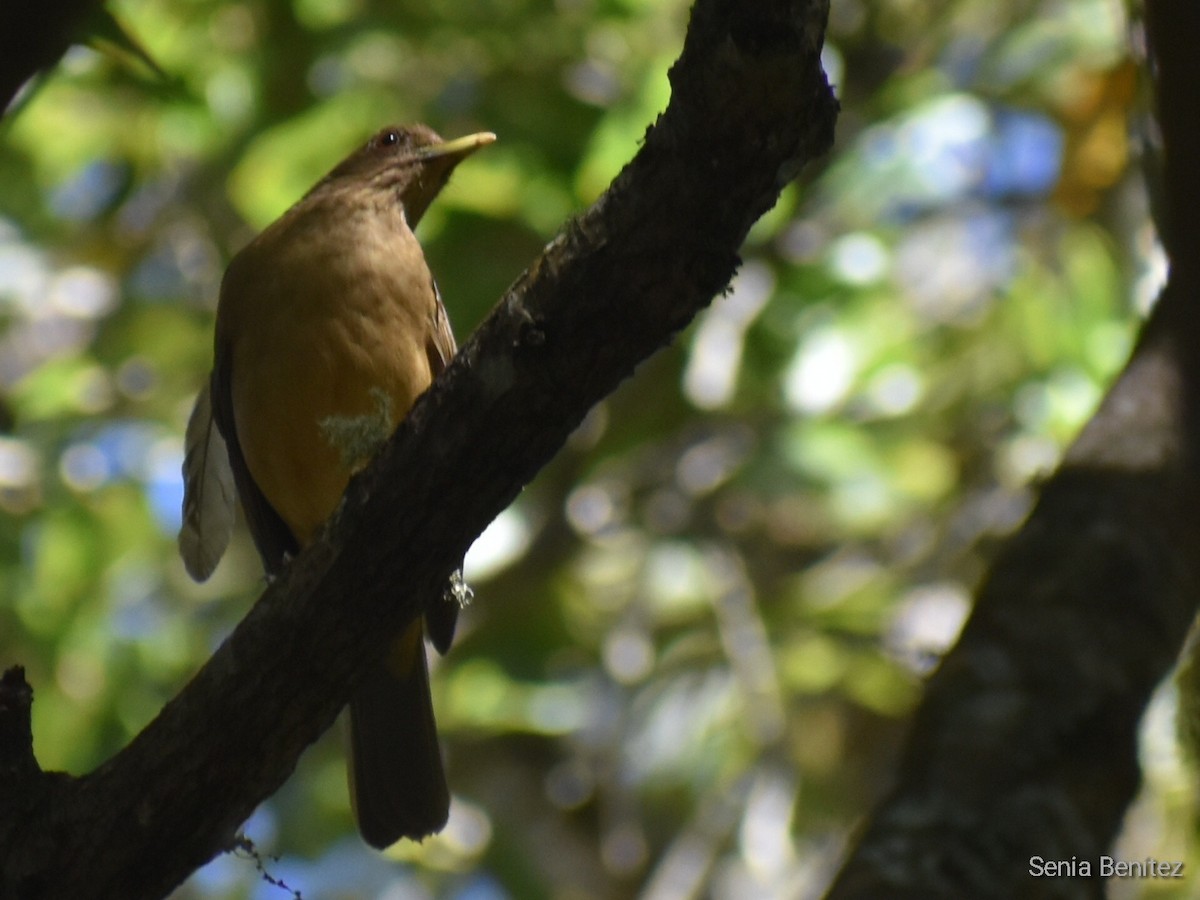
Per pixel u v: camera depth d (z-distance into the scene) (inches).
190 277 562.9
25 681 203.2
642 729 482.0
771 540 522.6
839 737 482.6
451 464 188.2
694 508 512.1
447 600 270.7
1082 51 474.6
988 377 486.6
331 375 276.8
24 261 554.6
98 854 200.4
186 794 200.1
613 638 501.4
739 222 172.6
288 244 286.8
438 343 293.4
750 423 509.0
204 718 198.5
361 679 201.9
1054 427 460.8
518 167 470.6
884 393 493.4
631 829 505.4
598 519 524.7
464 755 526.9
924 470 496.4
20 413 538.6
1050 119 488.7
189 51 493.7
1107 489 241.3
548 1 486.3
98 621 523.2
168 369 557.0
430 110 487.5
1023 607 226.1
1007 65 487.2
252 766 201.3
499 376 183.2
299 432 280.1
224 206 543.8
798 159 168.1
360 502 191.6
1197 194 117.6
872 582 492.1
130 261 561.3
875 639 481.4
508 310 181.6
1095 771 208.7
